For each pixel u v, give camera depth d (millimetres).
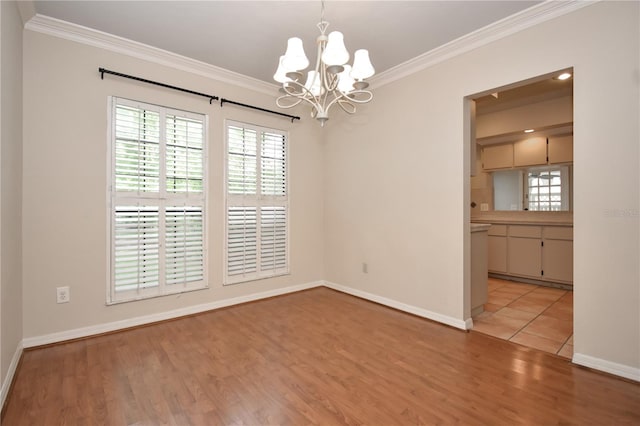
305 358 2346
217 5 2307
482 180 5582
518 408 1763
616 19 2068
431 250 3135
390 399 1849
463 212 2887
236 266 3609
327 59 1792
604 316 2133
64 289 2613
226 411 1739
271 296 3918
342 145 4125
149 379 2055
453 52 2910
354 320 3139
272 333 2812
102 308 2791
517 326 2982
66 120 2619
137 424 1639
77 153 2666
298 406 1785
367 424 1638
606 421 1655
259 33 2697
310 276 4309
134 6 2322
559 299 3871
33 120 2479
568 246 4289
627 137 2037
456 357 2363
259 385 1988
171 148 3145
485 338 2709
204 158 3355
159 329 2896
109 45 2803
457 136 2908
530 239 4621
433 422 1650
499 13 2414
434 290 3113
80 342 2605
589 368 2184
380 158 3631
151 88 3039
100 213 2771
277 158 3941
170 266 3141
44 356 2355
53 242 2566
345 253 4098
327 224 4359
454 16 2449
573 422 1647
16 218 2227
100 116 2773
